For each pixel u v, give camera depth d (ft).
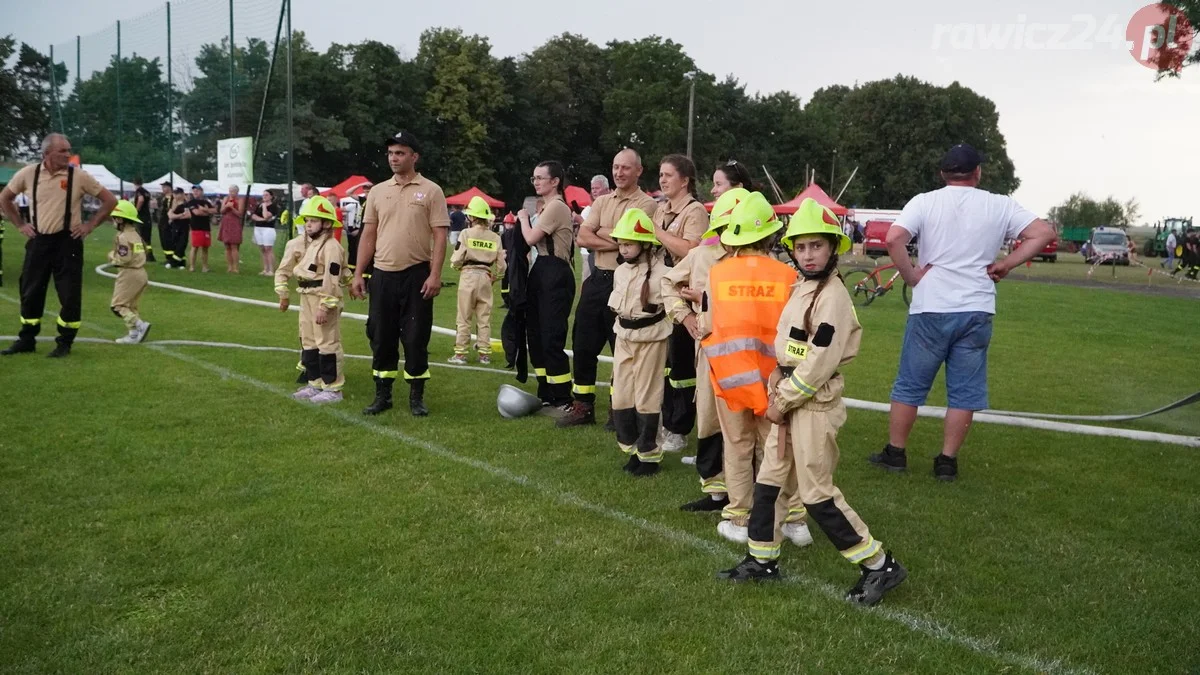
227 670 9.82
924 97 241.14
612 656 10.36
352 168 192.75
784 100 254.88
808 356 11.87
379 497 15.57
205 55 67.92
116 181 95.50
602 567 12.94
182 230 61.46
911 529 14.90
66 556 12.62
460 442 19.52
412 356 21.90
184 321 36.52
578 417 21.34
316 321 22.88
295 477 16.53
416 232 21.54
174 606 11.27
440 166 207.21
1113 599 12.27
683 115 224.33
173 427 19.74
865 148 246.68
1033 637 11.10
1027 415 24.09
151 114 75.87
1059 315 52.65
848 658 10.48
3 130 142.20
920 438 21.44
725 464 14.58
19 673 9.66
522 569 12.74
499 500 15.67
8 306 38.60
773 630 11.10
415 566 12.69
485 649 10.42
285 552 13.03
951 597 12.26
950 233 17.90
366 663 10.05
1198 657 10.71
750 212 13.62
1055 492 17.19
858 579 12.90
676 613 11.55
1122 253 132.57
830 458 12.16
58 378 24.30
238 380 24.94
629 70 229.45
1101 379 30.58
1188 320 52.16
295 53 179.83
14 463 16.70
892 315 49.32
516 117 223.71
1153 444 21.02
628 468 17.78
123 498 15.05
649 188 232.12
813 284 12.23
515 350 26.84
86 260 62.34
